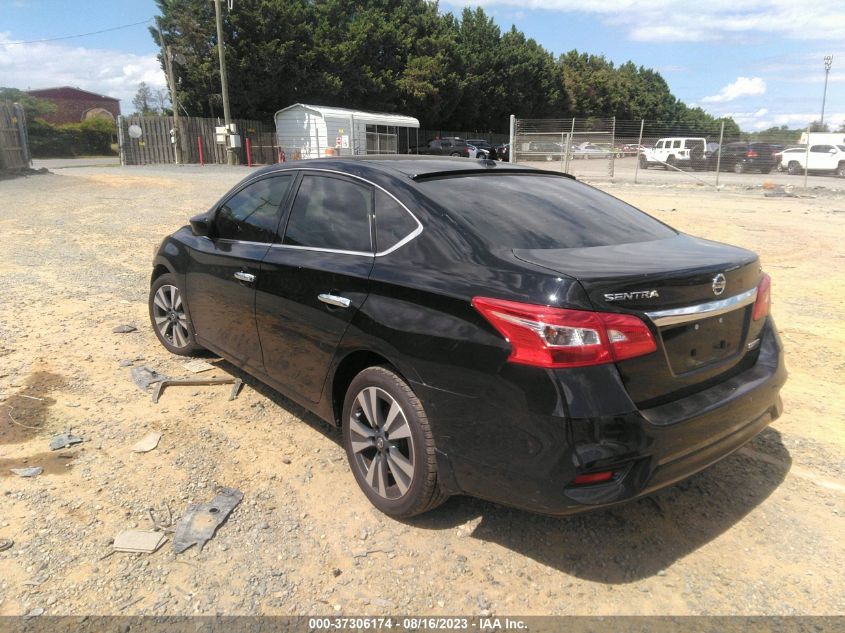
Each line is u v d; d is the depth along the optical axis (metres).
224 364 4.81
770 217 13.45
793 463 3.53
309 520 2.96
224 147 34.88
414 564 2.69
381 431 2.97
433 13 52.84
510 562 2.71
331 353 3.14
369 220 3.18
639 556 2.76
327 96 40.19
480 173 3.49
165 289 4.88
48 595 2.43
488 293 2.49
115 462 3.37
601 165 29.58
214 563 2.65
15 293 6.54
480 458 2.51
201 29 34.97
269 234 3.76
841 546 2.84
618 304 2.34
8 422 3.75
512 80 57.16
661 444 2.39
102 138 51.53
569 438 2.27
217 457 3.47
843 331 5.80
